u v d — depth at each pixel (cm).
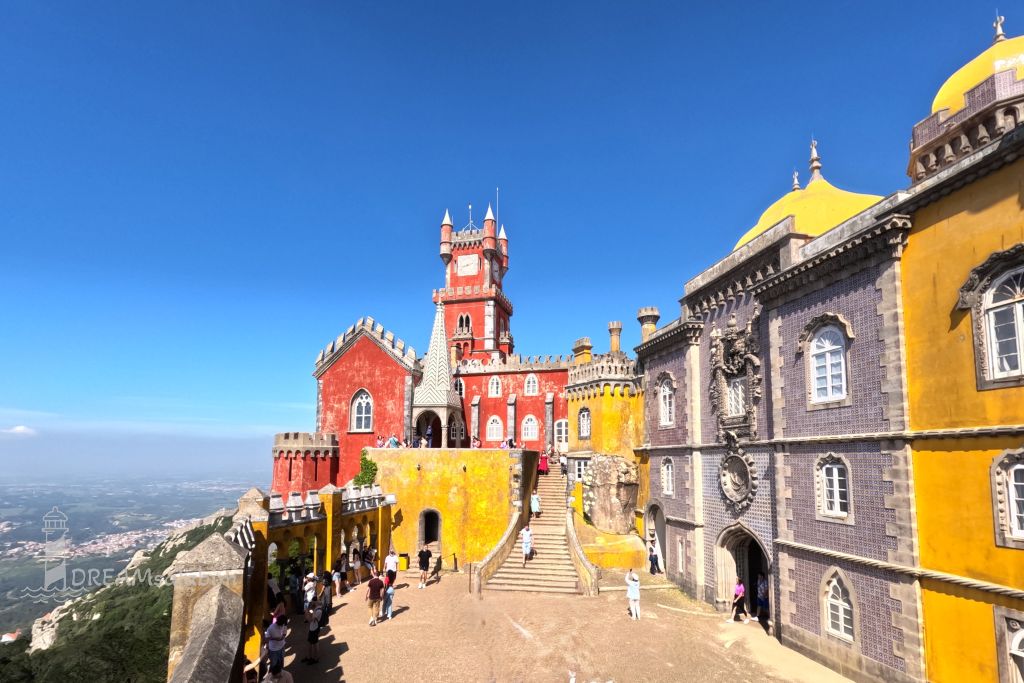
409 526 3797
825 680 1883
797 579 2164
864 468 1862
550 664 2009
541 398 5344
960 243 1584
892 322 1772
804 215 2633
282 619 1788
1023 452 1384
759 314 2530
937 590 1599
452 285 6694
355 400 4844
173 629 1334
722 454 2762
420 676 1892
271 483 4562
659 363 3488
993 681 1427
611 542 3547
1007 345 1459
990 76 1862
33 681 3319
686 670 1972
